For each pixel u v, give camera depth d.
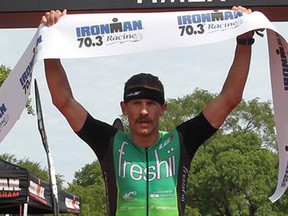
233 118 56.09
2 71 13.91
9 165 8.28
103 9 3.74
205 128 3.07
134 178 2.93
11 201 8.23
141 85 2.95
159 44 3.23
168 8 3.71
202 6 3.70
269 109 56.91
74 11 3.75
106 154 3.02
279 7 3.67
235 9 3.27
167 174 2.94
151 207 2.89
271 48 3.38
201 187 49.22
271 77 3.41
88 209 49.81
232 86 3.12
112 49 3.22
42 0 3.75
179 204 2.92
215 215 50.12
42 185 9.66
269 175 49.00
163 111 3.05
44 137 4.78
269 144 56.72
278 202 47.69
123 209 2.91
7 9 3.74
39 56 3.14
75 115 3.10
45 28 3.24
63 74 3.19
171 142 3.01
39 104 4.52
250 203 49.34
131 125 2.97
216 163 49.47
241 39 3.21
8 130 3.27
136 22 3.25
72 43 3.21
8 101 3.28
